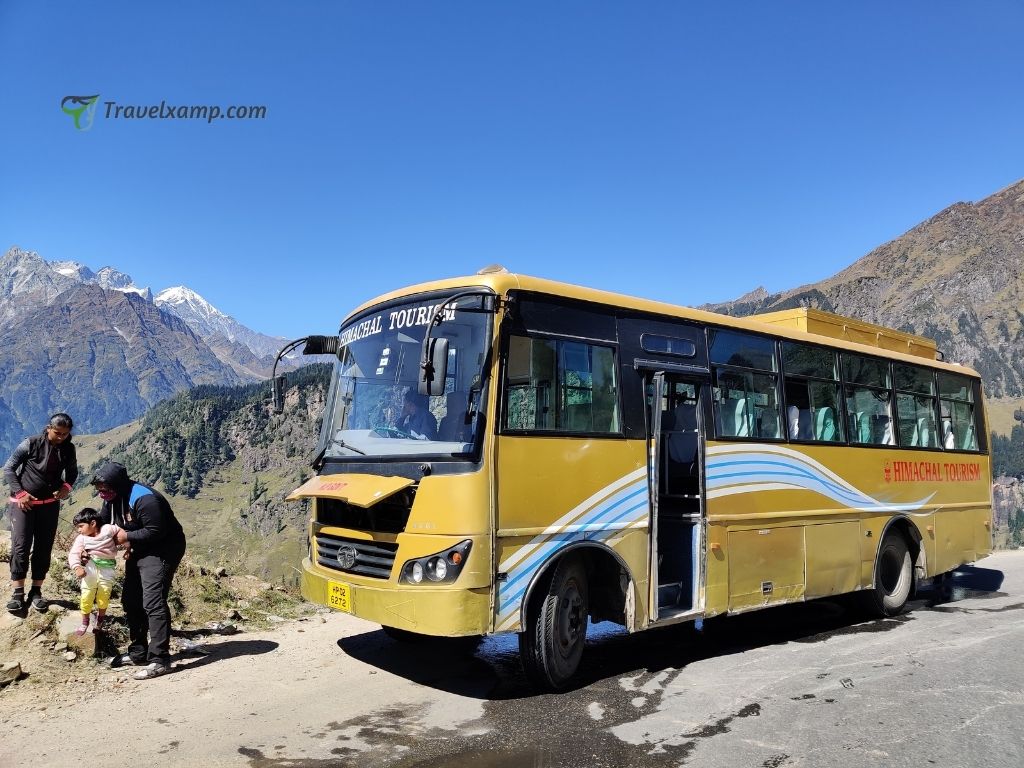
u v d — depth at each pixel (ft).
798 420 29.96
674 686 22.08
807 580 29.17
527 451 20.51
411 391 21.61
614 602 22.84
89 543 22.94
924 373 38.06
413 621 19.07
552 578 21.06
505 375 20.39
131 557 22.82
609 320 23.62
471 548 19.10
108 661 23.02
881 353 35.24
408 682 22.34
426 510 19.65
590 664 24.58
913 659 25.40
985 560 55.01
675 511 26.55
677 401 26.48
